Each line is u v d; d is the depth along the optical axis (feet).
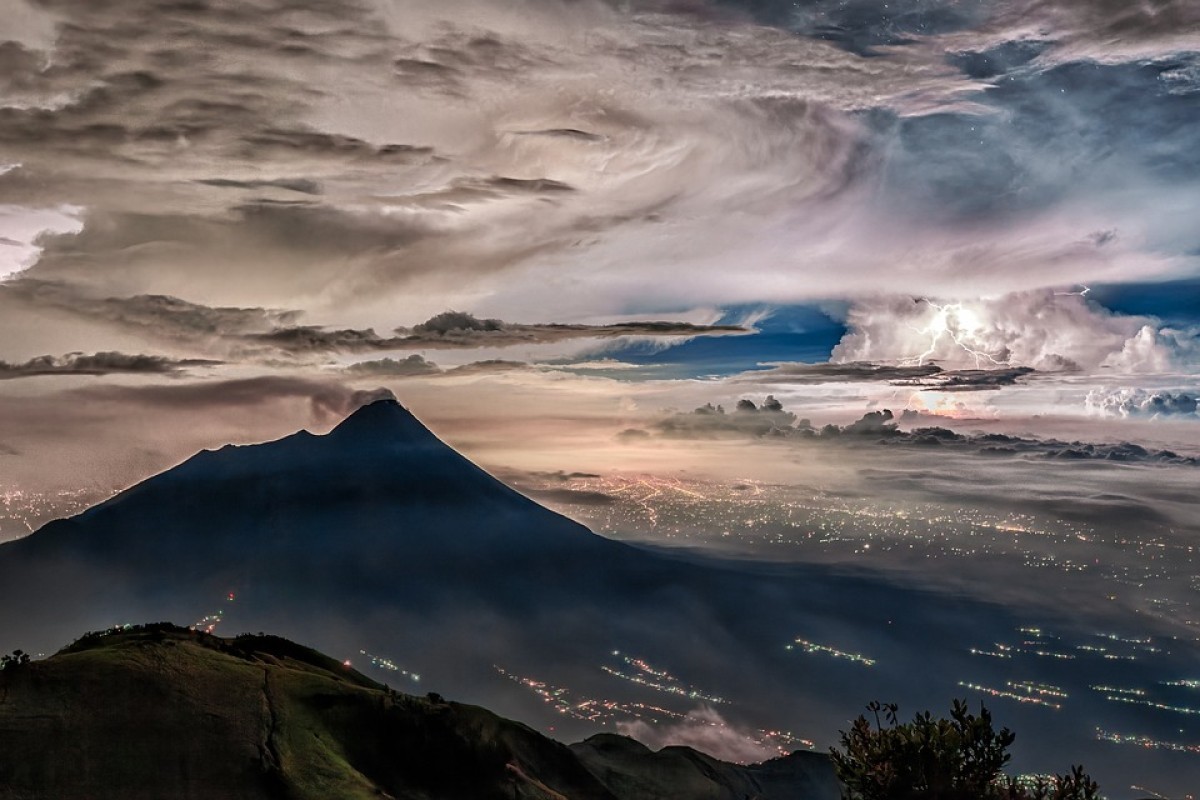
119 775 71.67
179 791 71.67
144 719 78.02
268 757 77.25
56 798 68.33
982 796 65.82
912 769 66.95
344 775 78.95
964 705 69.77
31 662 82.43
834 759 69.41
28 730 73.82
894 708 70.69
